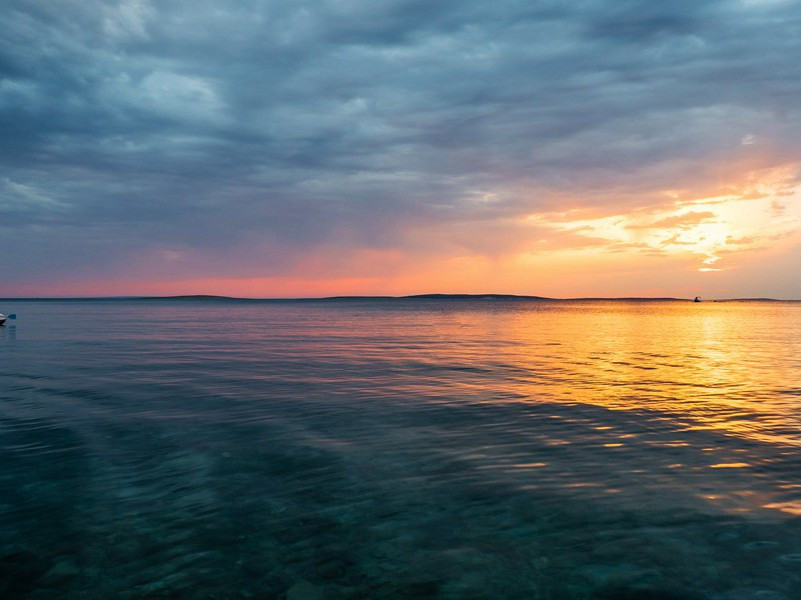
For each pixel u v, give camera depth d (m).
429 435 13.02
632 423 14.20
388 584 6.50
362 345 39.81
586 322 84.81
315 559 7.11
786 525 7.87
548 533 7.74
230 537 7.71
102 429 13.58
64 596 6.25
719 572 6.62
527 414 15.34
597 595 6.20
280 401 17.30
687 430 13.41
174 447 12.02
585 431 13.34
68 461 11.00
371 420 14.61
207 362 28.38
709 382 21.27
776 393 18.75
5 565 6.93
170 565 6.95
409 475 10.17
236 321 85.69
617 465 10.66
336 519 8.28
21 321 81.69
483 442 12.38
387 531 7.88
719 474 10.07
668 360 29.73
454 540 7.59
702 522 8.01
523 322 84.06
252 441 12.49
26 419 14.67
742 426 13.83
